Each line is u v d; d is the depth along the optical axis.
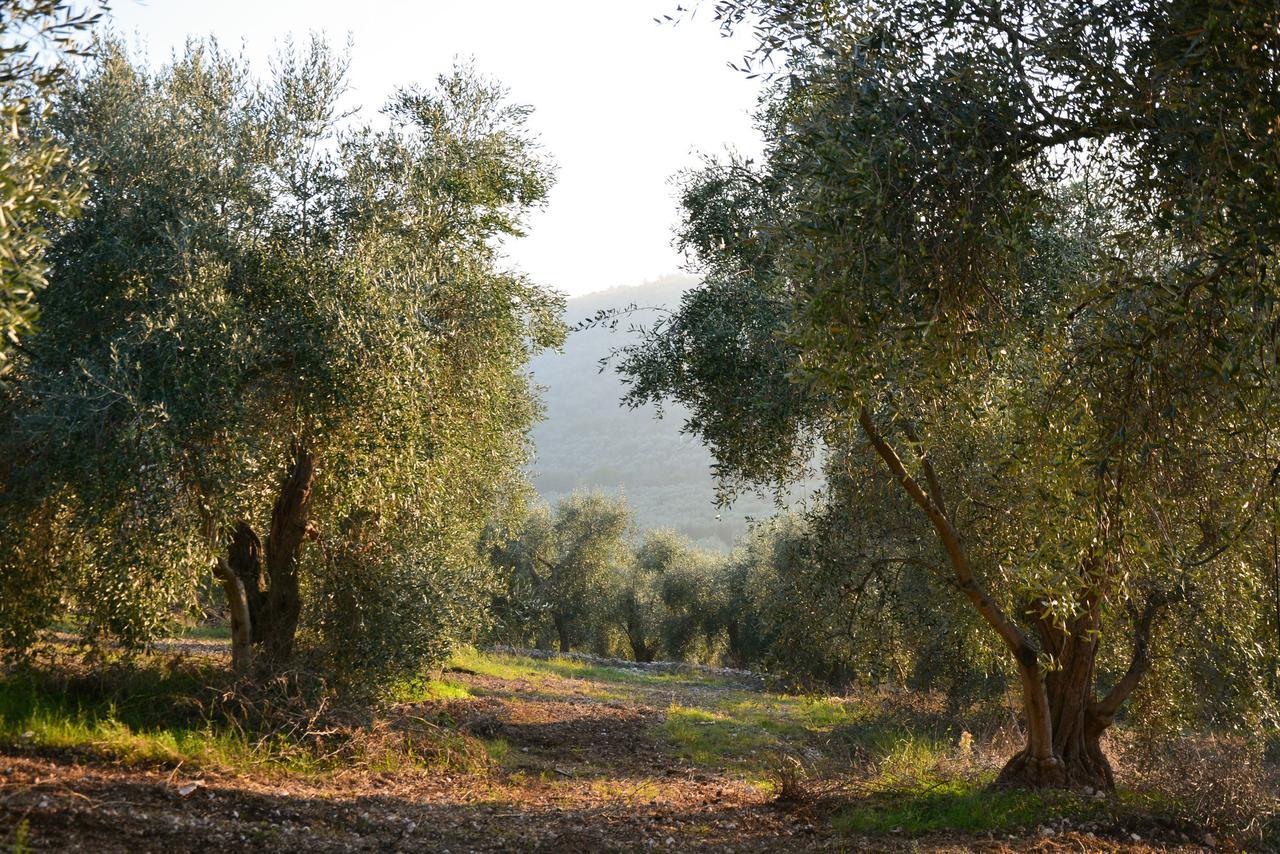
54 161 5.03
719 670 38.16
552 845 7.86
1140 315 5.18
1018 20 5.32
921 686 14.29
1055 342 5.95
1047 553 6.07
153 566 8.65
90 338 9.33
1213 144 4.46
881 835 8.51
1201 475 5.59
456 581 13.12
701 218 10.10
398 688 12.33
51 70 5.13
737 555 45.66
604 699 22.58
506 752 13.04
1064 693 10.11
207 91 11.23
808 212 5.70
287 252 10.71
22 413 8.94
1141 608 9.95
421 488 11.23
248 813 7.61
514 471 17.75
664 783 11.95
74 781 7.50
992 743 13.34
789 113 6.81
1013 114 5.10
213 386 9.14
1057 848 7.90
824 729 17.97
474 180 13.31
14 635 9.90
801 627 11.70
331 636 11.92
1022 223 5.41
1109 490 5.47
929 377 5.66
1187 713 10.25
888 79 5.34
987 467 8.58
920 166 5.18
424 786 9.95
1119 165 5.40
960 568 9.29
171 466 8.87
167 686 10.87
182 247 9.48
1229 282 4.62
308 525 12.23
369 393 9.70
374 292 10.02
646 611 48.91
